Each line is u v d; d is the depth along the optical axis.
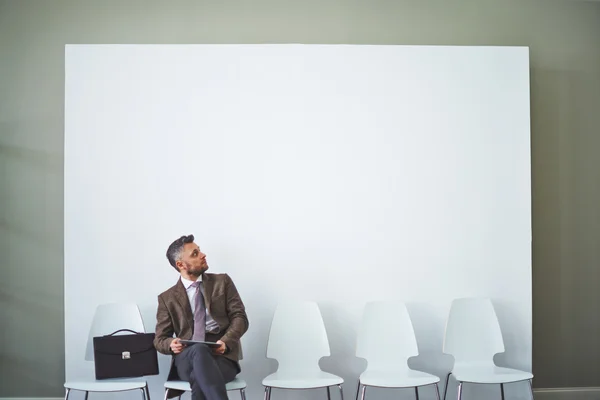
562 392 4.66
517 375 3.85
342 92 4.38
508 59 4.45
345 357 4.31
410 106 4.40
